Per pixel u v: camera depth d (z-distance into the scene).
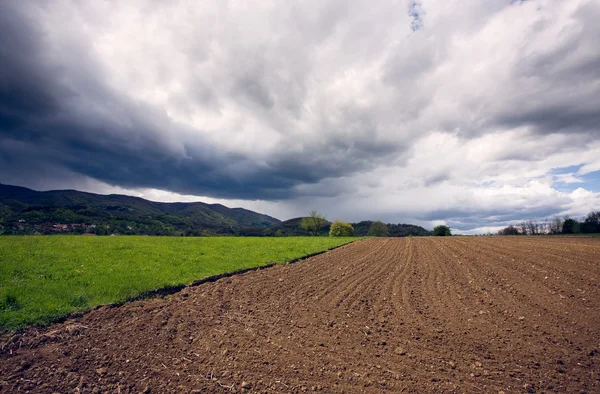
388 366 7.74
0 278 11.99
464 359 8.11
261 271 18.95
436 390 6.67
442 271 20.31
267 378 7.11
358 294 14.55
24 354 7.60
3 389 6.29
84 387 6.58
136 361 7.72
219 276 16.62
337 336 9.61
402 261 25.14
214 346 8.71
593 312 11.20
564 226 80.25
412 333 9.89
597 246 30.42
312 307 12.47
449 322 10.84
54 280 12.52
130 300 11.76
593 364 7.73
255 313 11.55
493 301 13.08
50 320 9.30
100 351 8.07
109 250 19.72
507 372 7.41
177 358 7.98
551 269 18.75
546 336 9.42
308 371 7.46
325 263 23.47
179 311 11.22
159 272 15.33
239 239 34.84
